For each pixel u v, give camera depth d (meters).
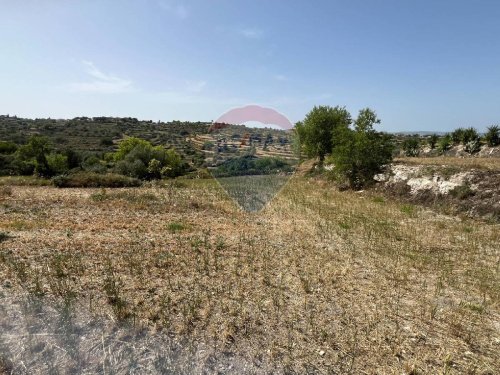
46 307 4.29
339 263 6.38
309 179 20.64
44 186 17.92
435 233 8.66
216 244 7.19
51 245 6.80
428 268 6.32
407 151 30.28
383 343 3.90
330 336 3.98
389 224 9.49
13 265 5.55
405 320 4.43
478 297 5.19
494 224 9.54
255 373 3.34
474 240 8.06
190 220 9.73
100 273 5.44
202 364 3.41
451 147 28.33
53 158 23.45
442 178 12.49
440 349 3.85
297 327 4.15
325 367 3.46
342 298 4.96
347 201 13.22
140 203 12.19
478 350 3.86
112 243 7.07
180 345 3.68
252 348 3.70
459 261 6.71
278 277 5.61
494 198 10.40
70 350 3.52
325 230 8.77
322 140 23.11
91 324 3.97
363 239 8.00
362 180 15.88
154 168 22.45
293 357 3.59
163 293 4.84
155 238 7.59
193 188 16.78
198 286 5.12
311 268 6.04
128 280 5.22
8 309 4.23
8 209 11.02
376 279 5.69
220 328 4.02
